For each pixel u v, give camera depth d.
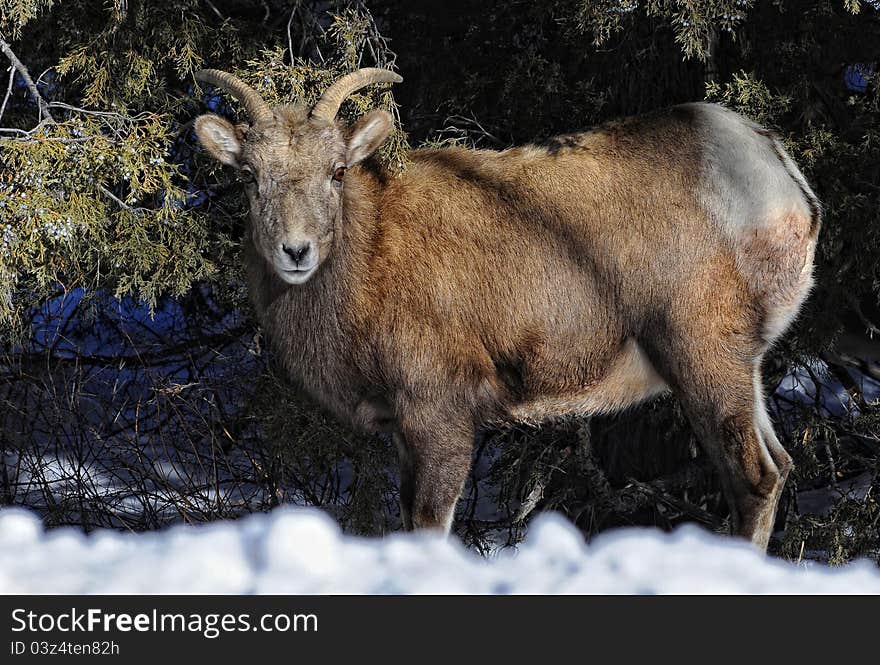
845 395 29.67
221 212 25.33
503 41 26.58
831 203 22.89
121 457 26.38
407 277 19.98
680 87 25.47
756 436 19.73
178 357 29.11
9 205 19.66
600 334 20.23
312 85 22.20
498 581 15.26
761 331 19.73
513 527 25.62
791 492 26.34
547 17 26.16
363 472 24.55
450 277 20.00
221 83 19.73
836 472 26.94
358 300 19.98
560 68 25.97
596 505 25.75
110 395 27.95
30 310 25.92
